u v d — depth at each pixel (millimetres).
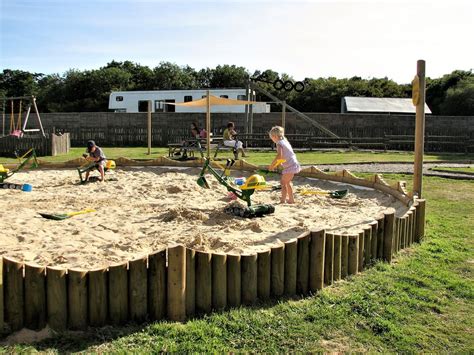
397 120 27688
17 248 5379
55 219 7031
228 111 31359
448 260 5605
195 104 19547
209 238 5730
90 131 28484
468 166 16484
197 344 3520
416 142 7836
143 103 33094
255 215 7160
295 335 3695
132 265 3844
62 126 28906
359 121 27766
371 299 4352
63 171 13164
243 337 3652
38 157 19547
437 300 4391
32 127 29375
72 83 59812
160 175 12422
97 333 3693
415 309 4195
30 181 11203
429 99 48438
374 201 8695
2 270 3668
